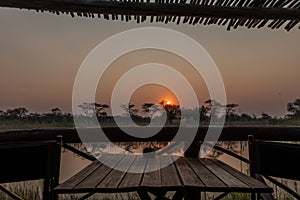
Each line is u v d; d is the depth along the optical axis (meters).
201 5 1.52
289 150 1.81
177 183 1.30
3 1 1.36
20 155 1.85
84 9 1.45
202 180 1.39
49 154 1.90
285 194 2.84
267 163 1.93
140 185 1.24
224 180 1.41
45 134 2.69
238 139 2.80
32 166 1.87
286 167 1.81
